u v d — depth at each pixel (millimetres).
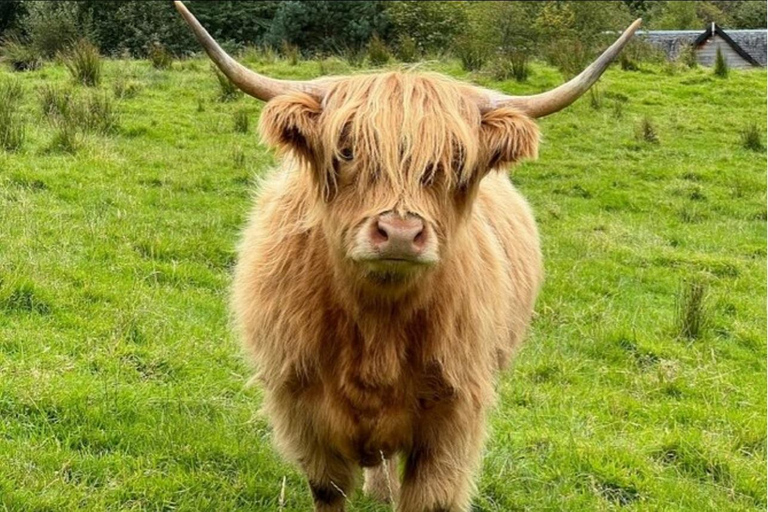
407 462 3889
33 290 6172
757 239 10539
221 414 5195
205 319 6516
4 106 10680
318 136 3346
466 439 3828
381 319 3523
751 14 51562
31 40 23156
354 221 3170
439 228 3268
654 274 9016
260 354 3891
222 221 8695
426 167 3152
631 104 15594
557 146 13234
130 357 5621
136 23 26562
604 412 6102
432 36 26484
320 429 3803
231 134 12062
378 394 3629
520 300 4676
